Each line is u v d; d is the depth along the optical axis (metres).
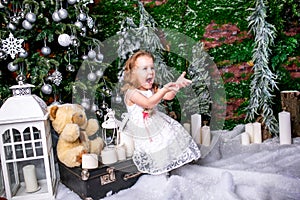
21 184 1.55
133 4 2.08
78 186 1.44
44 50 1.61
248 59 2.19
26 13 1.55
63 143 1.46
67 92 1.78
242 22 2.14
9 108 1.34
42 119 1.36
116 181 1.46
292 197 1.37
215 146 1.90
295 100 2.01
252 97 2.10
